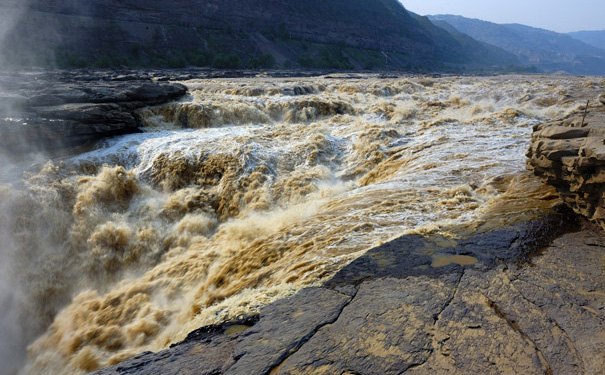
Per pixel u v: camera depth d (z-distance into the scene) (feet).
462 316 13.53
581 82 95.55
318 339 12.69
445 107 64.90
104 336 22.75
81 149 44.01
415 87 87.10
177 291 24.63
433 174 32.48
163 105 54.70
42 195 35.58
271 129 52.37
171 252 32.24
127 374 11.87
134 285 26.30
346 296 15.16
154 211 37.01
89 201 36.24
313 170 40.68
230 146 43.93
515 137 43.14
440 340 12.39
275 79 115.24
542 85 87.45
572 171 20.88
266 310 14.66
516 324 13.08
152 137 47.65
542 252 18.08
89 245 33.73
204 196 38.40
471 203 25.41
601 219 19.94
